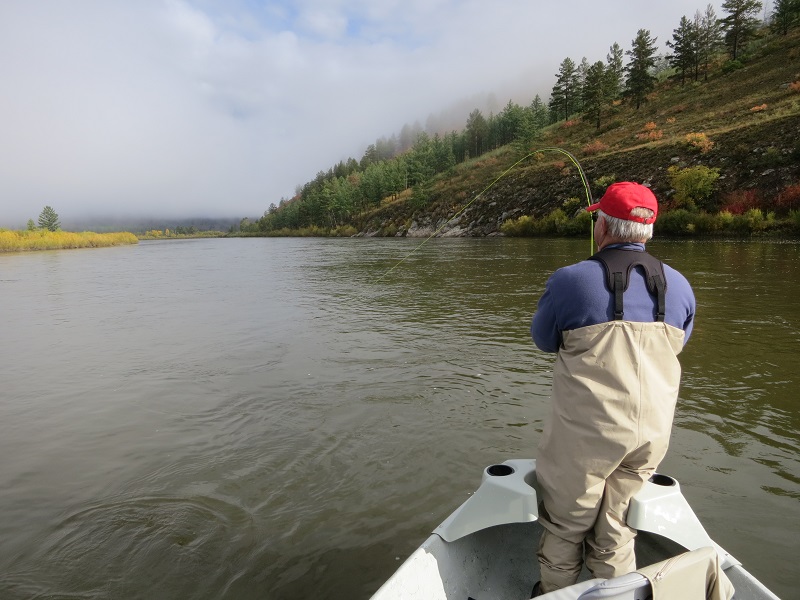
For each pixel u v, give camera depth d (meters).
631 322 1.90
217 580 2.91
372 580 2.87
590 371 1.92
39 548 3.24
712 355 6.80
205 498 3.78
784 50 58.97
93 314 11.84
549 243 33.72
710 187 33.09
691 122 50.47
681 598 1.71
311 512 3.55
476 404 5.44
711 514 3.35
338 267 22.62
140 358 7.72
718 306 9.95
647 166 39.66
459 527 2.28
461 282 15.40
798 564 2.86
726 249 22.55
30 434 5.03
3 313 12.45
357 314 10.62
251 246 58.41
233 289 15.80
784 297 10.77
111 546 3.24
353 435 4.77
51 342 9.09
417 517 3.46
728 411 5.04
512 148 85.69
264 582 2.88
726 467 3.98
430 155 100.00
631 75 68.44
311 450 4.50
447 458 4.27
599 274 1.95
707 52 71.88
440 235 53.00
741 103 49.12
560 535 2.04
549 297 2.06
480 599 2.34
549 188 47.22
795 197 29.02
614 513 1.97
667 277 2.00
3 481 4.09
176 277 20.52
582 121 75.06
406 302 12.00
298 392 5.97
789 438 4.45
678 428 4.69
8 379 6.88
